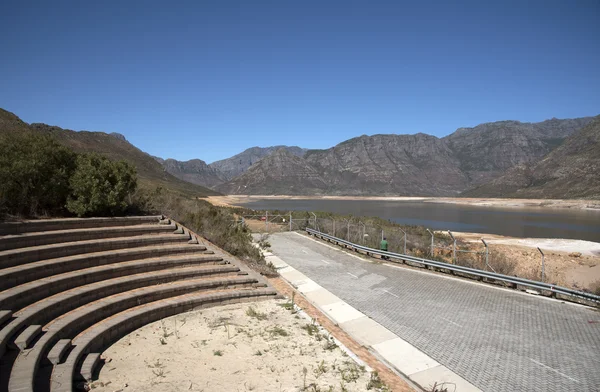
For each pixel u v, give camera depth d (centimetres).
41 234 1042
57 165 1445
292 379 762
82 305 923
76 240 1149
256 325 1060
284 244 2566
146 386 695
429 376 850
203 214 2077
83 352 759
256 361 839
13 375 579
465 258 2236
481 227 6159
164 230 1444
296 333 1023
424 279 1675
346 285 1584
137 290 1080
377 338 1063
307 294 1457
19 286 844
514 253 3123
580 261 2903
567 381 816
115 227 1330
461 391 786
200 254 1402
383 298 1413
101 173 1452
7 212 1202
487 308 1288
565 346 984
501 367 881
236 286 1316
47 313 809
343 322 1184
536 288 1467
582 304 1313
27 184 1259
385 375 828
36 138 1447
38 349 670
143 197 1866
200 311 1133
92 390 661
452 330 1104
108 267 1083
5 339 655
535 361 907
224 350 886
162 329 980
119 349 844
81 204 1360
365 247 2220
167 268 1247
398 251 2447
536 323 1143
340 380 772
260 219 3916
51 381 615
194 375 756
